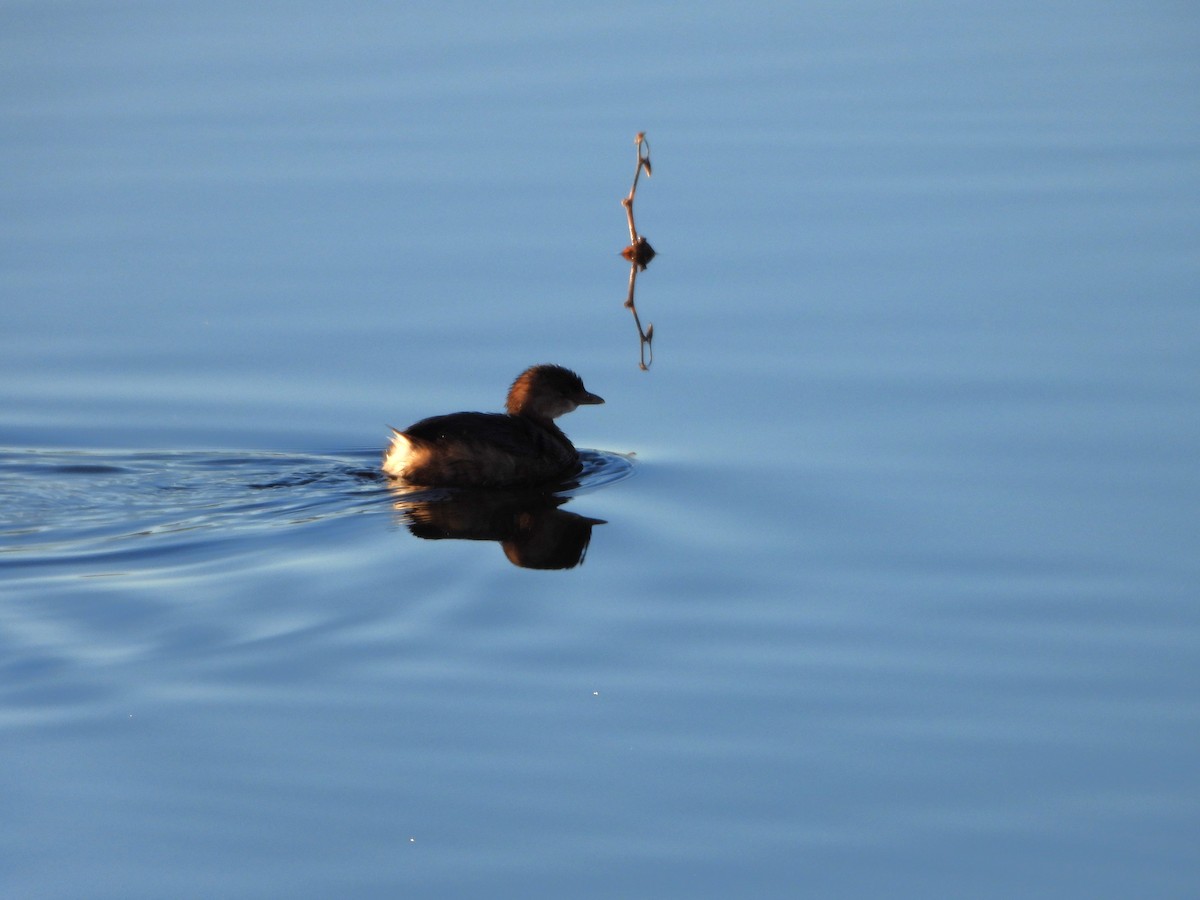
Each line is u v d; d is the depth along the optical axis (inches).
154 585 553.6
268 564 573.6
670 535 607.5
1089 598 548.1
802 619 537.0
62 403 736.3
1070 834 419.8
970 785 441.4
